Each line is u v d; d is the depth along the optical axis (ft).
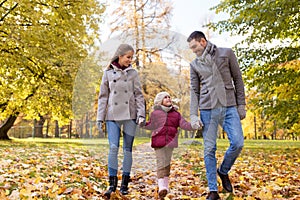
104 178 14.64
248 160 23.26
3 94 40.11
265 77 29.68
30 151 27.30
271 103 29.91
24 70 38.19
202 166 17.13
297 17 28.89
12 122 56.03
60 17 37.24
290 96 30.63
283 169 18.65
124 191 11.68
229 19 30.53
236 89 12.12
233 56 11.68
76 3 37.50
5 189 11.73
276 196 11.46
